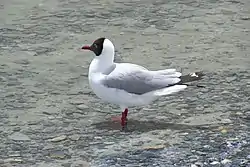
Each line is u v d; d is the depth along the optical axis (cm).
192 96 1215
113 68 1043
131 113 1128
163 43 1586
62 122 1087
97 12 1872
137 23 1762
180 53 1508
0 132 1036
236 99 1197
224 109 1145
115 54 1491
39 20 1780
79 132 1040
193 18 1814
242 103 1174
